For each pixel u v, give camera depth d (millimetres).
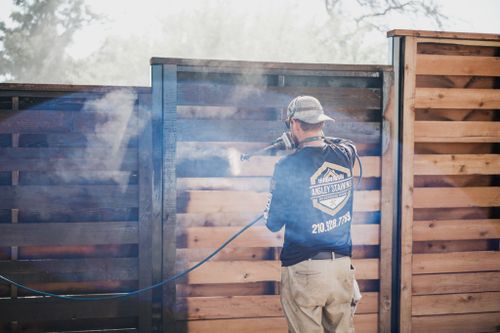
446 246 4539
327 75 4289
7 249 4102
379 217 4402
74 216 4156
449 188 4484
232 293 4285
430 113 4449
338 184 3271
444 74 4434
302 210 3195
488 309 4570
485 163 4504
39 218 4137
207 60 4129
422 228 4469
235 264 4250
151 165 4168
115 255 4219
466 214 4566
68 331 4195
